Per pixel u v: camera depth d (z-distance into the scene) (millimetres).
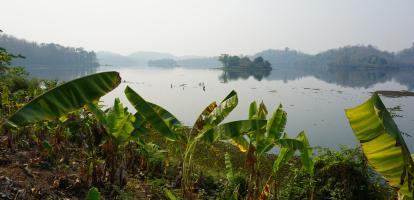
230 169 7676
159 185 7031
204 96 42969
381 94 47594
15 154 6883
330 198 6957
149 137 12578
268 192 5980
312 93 49031
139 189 6773
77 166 7086
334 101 39812
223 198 7074
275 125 6055
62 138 7434
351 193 6848
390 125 2809
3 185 5031
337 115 29875
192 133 5883
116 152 6332
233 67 155000
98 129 6457
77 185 5902
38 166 6449
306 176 7258
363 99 42062
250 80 79938
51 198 5215
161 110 6102
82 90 3891
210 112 6004
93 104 6180
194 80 76375
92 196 3543
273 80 81562
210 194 7586
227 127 5465
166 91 48625
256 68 150750
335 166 7004
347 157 7000
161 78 83062
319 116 29266
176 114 28781
